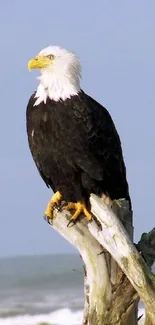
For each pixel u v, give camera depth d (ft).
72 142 51.47
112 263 46.11
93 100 53.88
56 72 52.75
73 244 47.62
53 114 51.60
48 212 49.90
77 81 53.21
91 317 46.39
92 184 51.62
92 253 46.37
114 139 53.21
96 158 51.88
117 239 44.01
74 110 51.80
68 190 51.65
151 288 43.57
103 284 46.03
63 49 53.42
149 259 46.93
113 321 46.03
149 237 47.24
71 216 49.01
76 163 51.52
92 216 46.88
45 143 51.96
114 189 52.90
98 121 52.42
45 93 52.49
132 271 43.65
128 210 46.21
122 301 45.91
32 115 52.24
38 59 53.16
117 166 52.85
